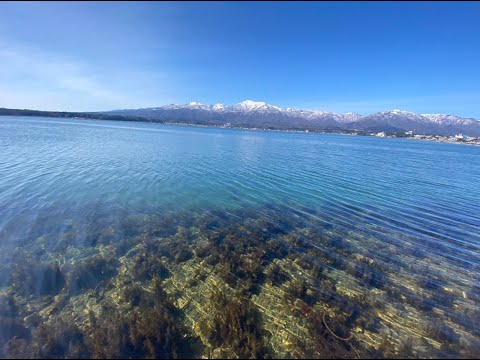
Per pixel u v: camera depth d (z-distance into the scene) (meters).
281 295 10.23
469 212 21.14
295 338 8.27
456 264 13.16
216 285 10.65
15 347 7.39
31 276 10.52
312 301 9.98
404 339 8.42
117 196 20.70
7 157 32.84
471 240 15.96
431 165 50.66
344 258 13.18
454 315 9.62
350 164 45.03
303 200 22.36
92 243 13.44
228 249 13.49
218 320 8.70
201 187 24.75
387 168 42.81
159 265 11.82
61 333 7.88
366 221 18.28
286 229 16.36
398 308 9.85
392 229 17.08
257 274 11.52
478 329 9.02
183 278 11.03
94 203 18.88
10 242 13.02
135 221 16.38
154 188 23.50
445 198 25.08
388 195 25.11
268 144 80.81
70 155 36.88
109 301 9.51
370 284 11.22
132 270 11.37
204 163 37.78
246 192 23.94
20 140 49.47
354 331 8.65
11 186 21.33
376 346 8.10
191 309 9.30
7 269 10.88
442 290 11.06
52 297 9.52
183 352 7.57
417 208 21.56
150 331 8.00
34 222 15.26
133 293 9.91
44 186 21.84
